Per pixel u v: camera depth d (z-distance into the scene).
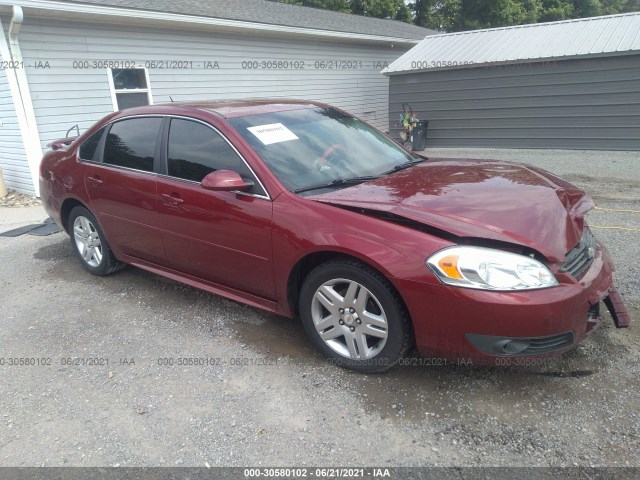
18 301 4.12
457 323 2.38
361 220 2.64
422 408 2.52
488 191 2.87
